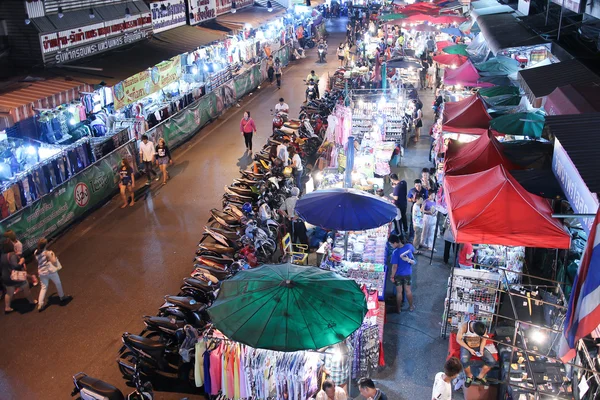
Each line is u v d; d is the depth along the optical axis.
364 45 33.69
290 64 38.38
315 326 6.93
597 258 5.11
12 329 11.40
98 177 16.81
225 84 26.98
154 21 25.12
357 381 9.59
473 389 8.73
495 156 12.31
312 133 20.50
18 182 13.52
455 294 10.45
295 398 8.30
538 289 10.27
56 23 18.91
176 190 18.14
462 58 22.86
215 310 7.34
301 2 43.53
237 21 31.88
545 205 10.16
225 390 8.70
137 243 14.80
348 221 10.54
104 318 11.70
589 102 10.10
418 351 10.39
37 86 16.88
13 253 11.77
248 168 19.62
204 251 13.21
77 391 9.02
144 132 19.34
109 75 19.19
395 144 18.58
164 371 10.06
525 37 17.30
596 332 7.47
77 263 13.84
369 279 11.04
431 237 14.01
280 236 14.34
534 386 7.34
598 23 15.79
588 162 7.75
